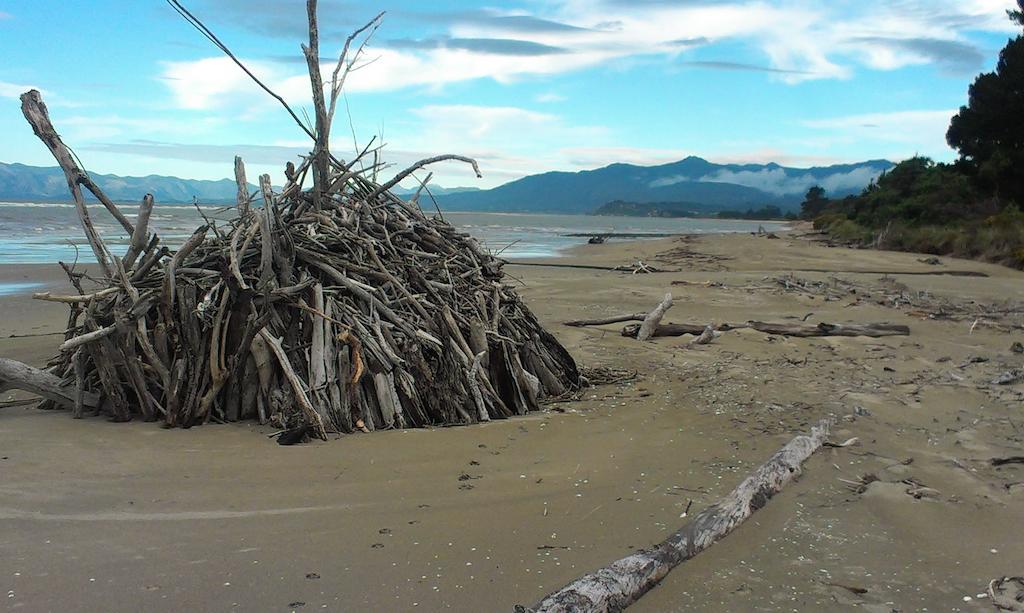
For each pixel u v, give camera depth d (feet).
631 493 15.16
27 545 11.64
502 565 11.77
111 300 20.12
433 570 11.49
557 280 64.54
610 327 39.04
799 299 51.13
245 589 10.63
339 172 26.05
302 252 21.97
